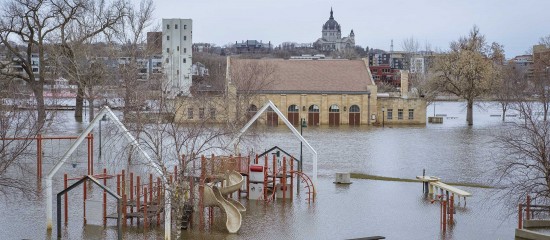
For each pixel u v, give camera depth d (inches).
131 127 1605.6
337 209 1427.2
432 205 1477.6
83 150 2326.5
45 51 3582.7
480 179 1829.5
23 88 3671.3
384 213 1389.0
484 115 4950.8
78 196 1501.0
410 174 1931.6
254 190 1533.0
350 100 3932.1
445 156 2338.8
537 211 1290.6
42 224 1237.1
